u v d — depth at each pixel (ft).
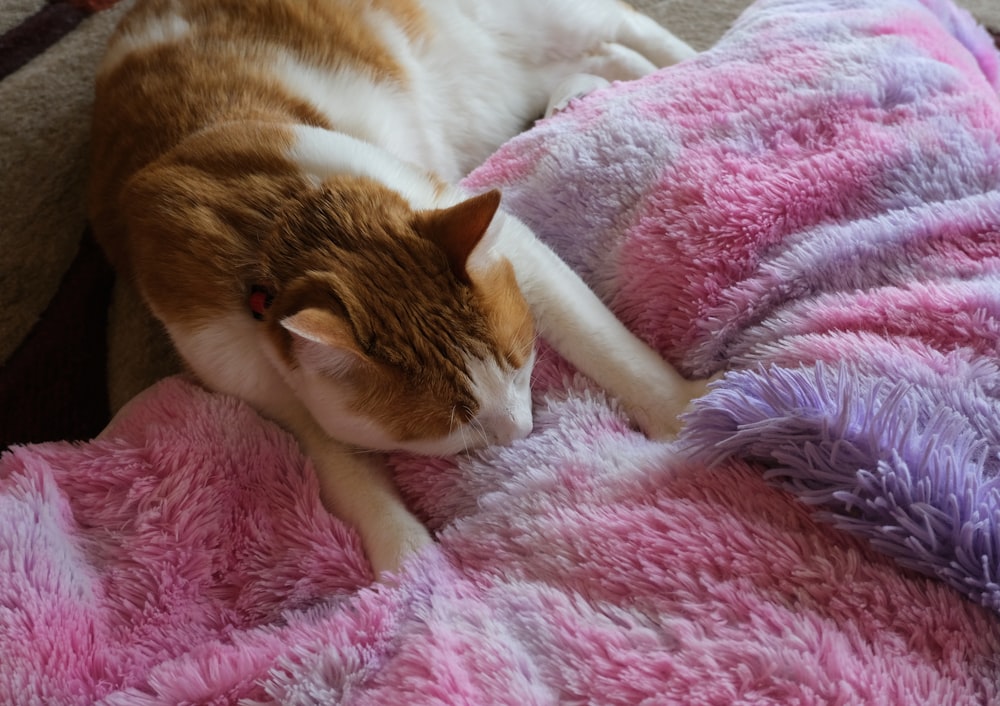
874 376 2.68
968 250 3.05
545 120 4.31
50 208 4.68
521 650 2.41
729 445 2.62
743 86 3.82
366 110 3.92
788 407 2.54
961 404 2.53
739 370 3.09
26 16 5.44
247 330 3.09
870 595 2.23
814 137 3.59
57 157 4.85
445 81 4.67
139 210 3.22
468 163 4.99
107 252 3.93
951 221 3.09
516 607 2.54
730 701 2.08
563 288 3.33
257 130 3.30
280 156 3.20
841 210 3.38
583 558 2.60
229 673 2.53
